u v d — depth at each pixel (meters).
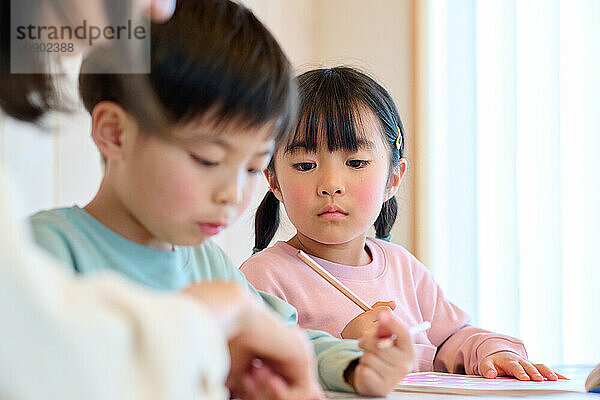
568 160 1.90
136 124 0.62
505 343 1.23
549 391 0.80
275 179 1.32
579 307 1.86
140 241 0.74
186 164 0.62
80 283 0.33
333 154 1.22
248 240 1.86
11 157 0.73
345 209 1.22
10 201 0.32
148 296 0.34
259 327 0.49
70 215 0.70
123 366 0.32
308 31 2.18
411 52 2.09
